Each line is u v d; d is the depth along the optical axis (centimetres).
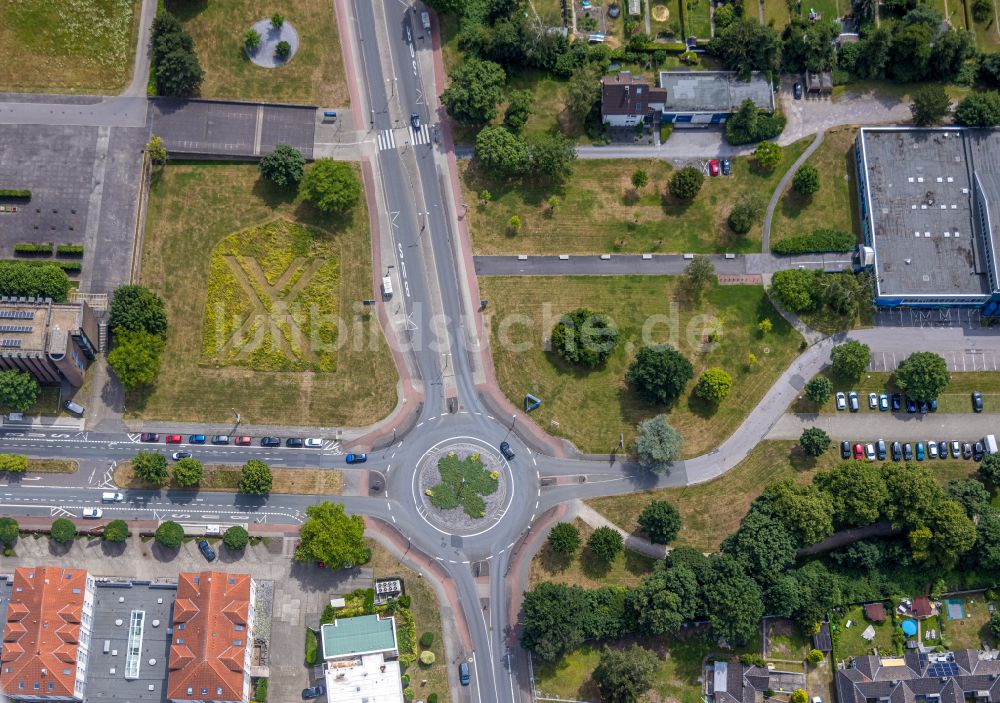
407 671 16800
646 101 18638
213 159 18500
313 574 17000
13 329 16575
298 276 18200
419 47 19162
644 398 17988
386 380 17950
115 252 18000
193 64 18238
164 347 17688
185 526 17175
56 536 16688
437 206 18662
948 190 18600
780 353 18375
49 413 17425
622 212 18800
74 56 18688
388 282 18150
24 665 15275
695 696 16812
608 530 17000
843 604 17212
